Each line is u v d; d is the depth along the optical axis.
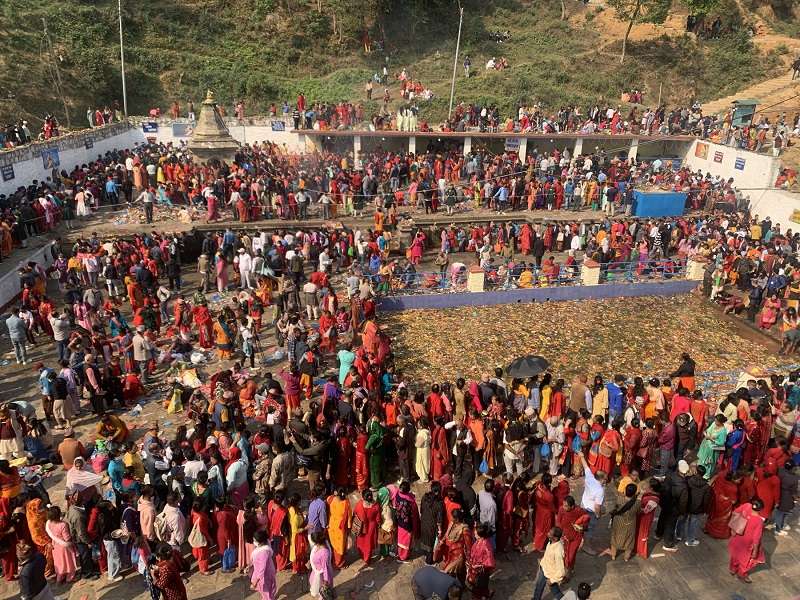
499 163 31.91
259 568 8.95
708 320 21.38
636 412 12.72
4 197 22.83
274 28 50.72
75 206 26.06
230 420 12.11
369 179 28.80
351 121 36.38
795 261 22.36
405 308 21.73
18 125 28.83
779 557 10.73
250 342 16.45
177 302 17.98
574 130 36.25
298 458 12.14
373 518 10.11
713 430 12.21
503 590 9.85
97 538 9.95
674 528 10.73
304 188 27.69
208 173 28.14
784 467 11.14
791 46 47.75
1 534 9.69
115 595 9.73
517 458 11.84
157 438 11.36
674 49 49.72
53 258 22.42
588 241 26.64
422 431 12.03
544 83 45.31
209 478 10.45
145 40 46.44
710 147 33.94
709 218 28.27
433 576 8.42
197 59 45.97
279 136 38.16
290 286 19.50
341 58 50.53
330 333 17.62
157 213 26.86
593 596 9.80
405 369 17.67
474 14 56.66
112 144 33.91
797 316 19.14
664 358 18.72
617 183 29.75
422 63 50.06
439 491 10.16
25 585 8.70
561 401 13.32
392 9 53.88
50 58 39.91
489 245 24.94
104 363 15.64
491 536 10.05
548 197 29.48
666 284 23.47
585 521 9.75
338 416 12.62
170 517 9.73
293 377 14.22
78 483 10.22
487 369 17.73
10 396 15.08
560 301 22.77
